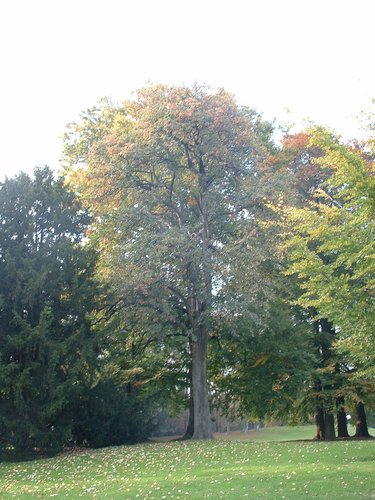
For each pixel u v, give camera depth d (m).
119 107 35.56
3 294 24.22
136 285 25.80
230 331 29.69
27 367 23.34
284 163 34.06
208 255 25.95
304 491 12.10
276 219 26.83
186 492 12.63
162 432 48.09
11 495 13.50
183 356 32.12
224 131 28.25
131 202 29.19
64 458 22.42
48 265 24.77
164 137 27.95
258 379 32.38
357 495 11.49
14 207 25.62
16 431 23.28
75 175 32.88
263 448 21.77
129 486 13.96
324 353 34.44
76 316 25.72
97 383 26.77
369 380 30.70
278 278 29.36
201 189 29.39
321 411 36.38
